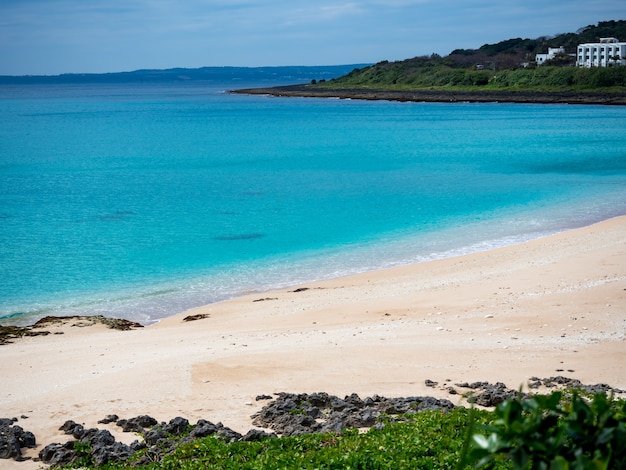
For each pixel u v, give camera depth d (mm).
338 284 31375
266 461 11391
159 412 16203
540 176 63906
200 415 15898
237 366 19703
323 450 11773
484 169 69625
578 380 17578
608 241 36188
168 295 30734
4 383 19219
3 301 29844
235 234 42312
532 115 149375
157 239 41094
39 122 150375
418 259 35688
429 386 17672
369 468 10625
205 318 26875
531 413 4621
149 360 20812
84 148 95938
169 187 60781
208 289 31531
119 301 29953
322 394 16406
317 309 27062
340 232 42531
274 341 22672
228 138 109625
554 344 21281
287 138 108500
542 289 27875
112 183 63438
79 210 50031
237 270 34594
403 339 22328
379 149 90812
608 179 61000
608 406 4473
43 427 15391
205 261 36250
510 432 4344
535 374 18531
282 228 43812
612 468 4277
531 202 50844
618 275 29219
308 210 49469
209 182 63594
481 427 4527
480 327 23484
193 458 12359
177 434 14227
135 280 33031
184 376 18922
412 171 69188
